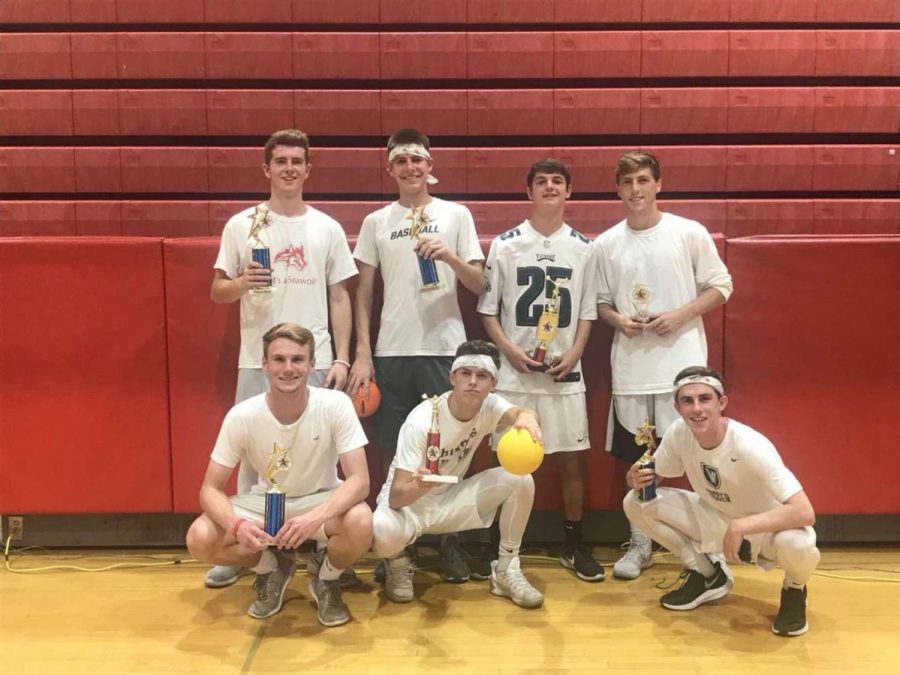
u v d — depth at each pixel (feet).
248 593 7.43
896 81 10.88
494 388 7.77
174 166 10.84
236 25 10.75
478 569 7.79
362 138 10.93
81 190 10.89
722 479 6.65
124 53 10.68
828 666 6.00
